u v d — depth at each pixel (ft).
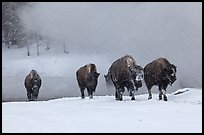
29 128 67.05
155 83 119.03
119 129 64.39
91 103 111.14
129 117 77.61
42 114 85.05
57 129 65.57
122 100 121.39
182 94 125.39
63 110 92.27
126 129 64.23
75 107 98.89
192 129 62.49
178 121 70.79
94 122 72.13
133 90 120.98
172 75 116.88
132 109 90.99
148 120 72.95
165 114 80.74
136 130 63.16
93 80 139.95
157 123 69.26
